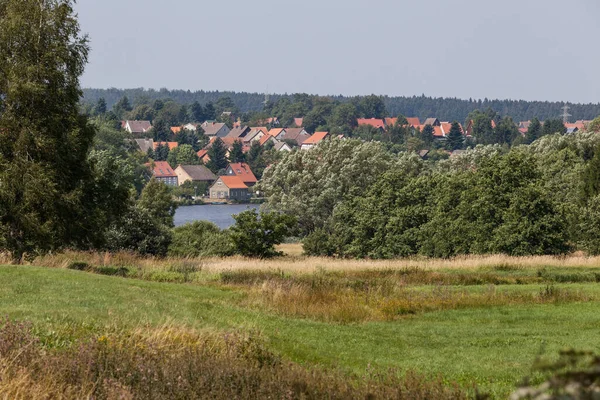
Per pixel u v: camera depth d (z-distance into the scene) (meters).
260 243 97.00
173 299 37.84
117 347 23.34
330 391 19.30
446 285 57.66
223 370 20.75
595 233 95.06
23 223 65.00
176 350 24.31
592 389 4.49
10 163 66.44
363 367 27.94
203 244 99.12
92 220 71.94
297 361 28.25
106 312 31.41
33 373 19.81
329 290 49.56
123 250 83.81
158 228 93.94
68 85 70.56
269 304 42.44
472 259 76.94
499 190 96.81
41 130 67.38
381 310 43.06
